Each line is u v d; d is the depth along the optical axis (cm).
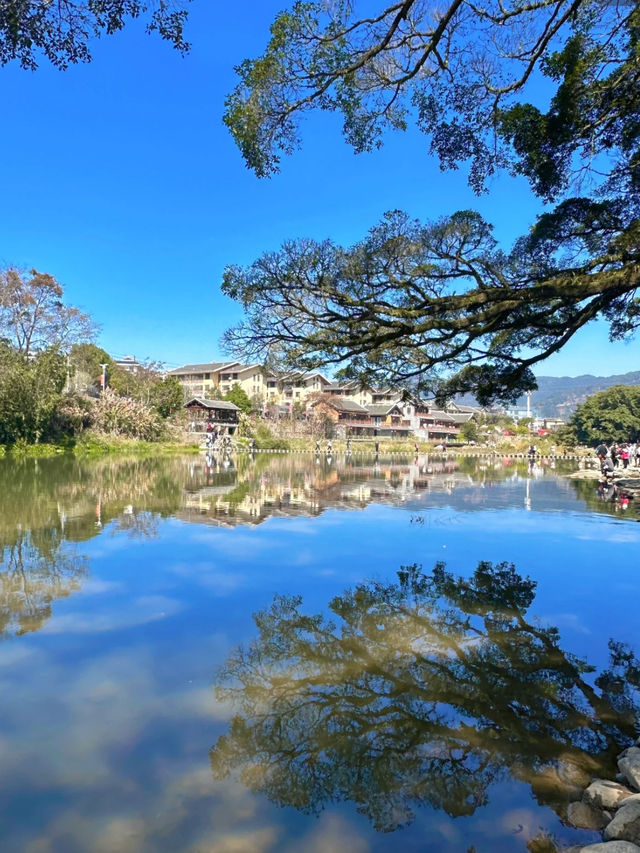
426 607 598
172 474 2195
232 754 328
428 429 8388
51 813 275
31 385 3173
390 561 797
